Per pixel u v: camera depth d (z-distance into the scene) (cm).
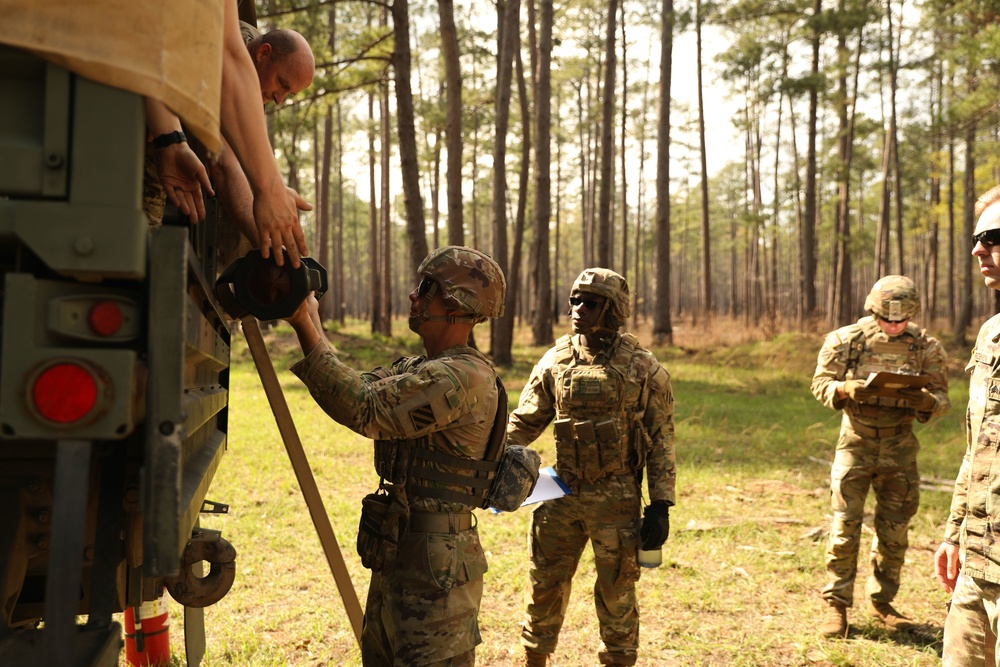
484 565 232
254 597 449
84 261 122
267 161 186
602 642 335
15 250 129
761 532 591
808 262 2892
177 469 127
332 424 981
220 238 238
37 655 139
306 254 208
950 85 2042
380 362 1766
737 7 2545
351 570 498
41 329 122
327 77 1458
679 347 2247
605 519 328
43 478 160
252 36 261
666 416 332
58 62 124
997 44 1550
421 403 215
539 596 346
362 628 246
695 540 570
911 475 433
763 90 2858
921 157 3866
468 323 237
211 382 222
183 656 360
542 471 336
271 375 232
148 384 126
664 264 2394
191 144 208
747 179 4759
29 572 167
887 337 447
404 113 1466
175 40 136
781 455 861
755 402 1290
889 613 439
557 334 3178
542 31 1948
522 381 1511
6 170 123
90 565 168
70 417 120
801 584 494
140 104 128
